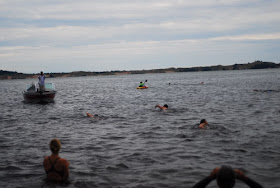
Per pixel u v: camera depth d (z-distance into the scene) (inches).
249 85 2126.0
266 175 286.7
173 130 522.6
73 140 463.5
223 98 1144.8
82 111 861.8
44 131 547.2
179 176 289.9
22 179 288.7
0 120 705.6
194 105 929.5
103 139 466.6
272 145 400.8
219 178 149.5
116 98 1346.0
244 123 573.9
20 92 2224.4
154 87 2327.8
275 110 746.8
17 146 430.3
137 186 265.6
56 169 270.7
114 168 317.4
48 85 1267.2
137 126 576.4
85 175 295.4
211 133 485.4
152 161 341.4
